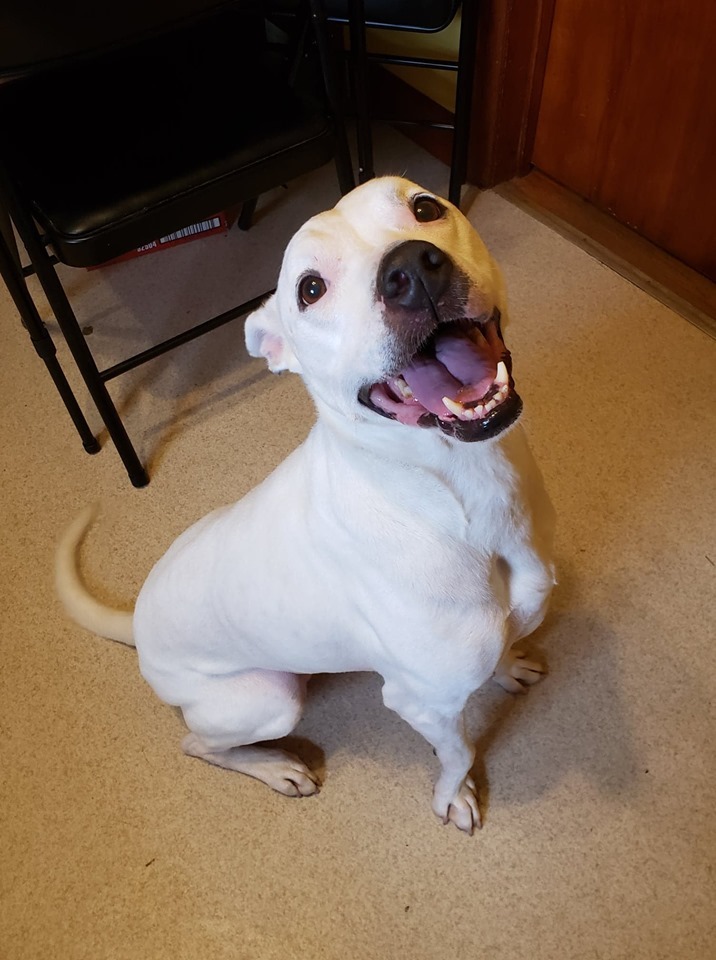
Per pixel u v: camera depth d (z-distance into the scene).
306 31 1.80
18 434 1.99
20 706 1.58
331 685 1.53
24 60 1.17
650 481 1.67
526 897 1.28
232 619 1.18
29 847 1.43
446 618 1.02
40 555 1.78
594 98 2.00
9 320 2.22
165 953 1.31
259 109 1.58
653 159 1.93
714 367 1.83
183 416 1.96
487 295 0.85
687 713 1.41
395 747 1.45
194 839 1.41
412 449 0.91
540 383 1.85
